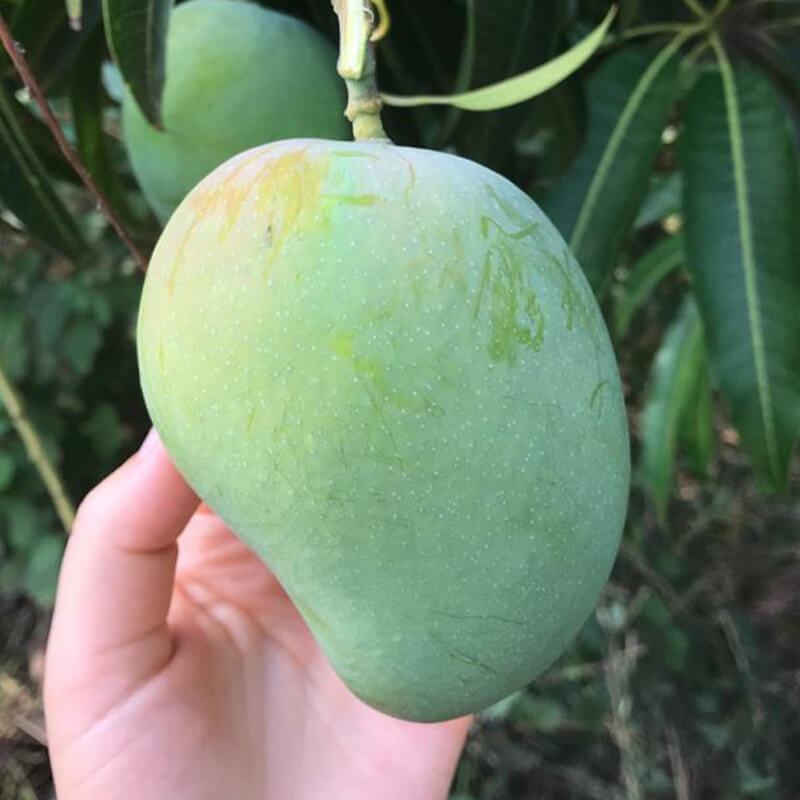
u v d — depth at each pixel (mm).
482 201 166
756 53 314
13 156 259
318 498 154
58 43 261
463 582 157
